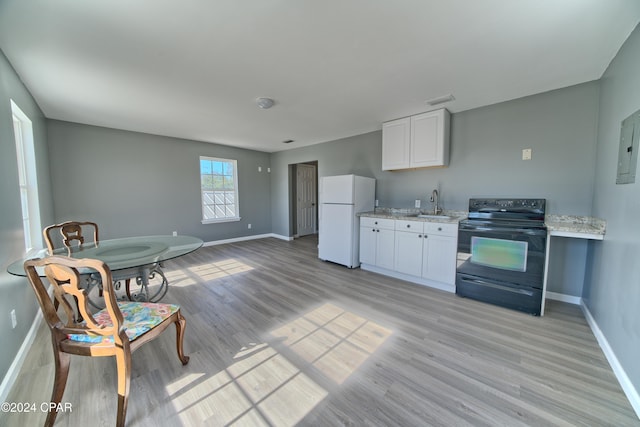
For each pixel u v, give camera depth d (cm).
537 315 236
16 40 170
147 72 217
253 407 138
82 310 124
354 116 340
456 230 281
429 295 285
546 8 143
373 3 139
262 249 512
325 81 235
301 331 212
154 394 146
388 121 360
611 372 162
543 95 263
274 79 230
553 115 259
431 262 302
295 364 172
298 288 306
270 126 390
